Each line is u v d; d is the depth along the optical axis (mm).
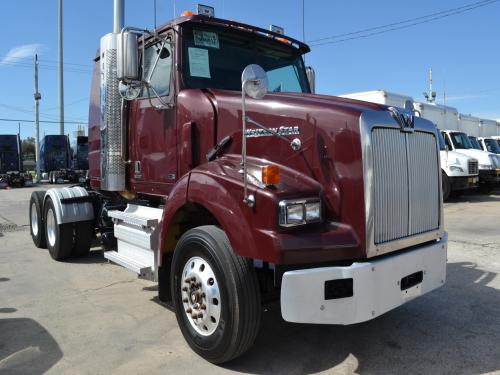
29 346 3830
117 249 5277
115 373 3361
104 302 4922
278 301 3961
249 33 4926
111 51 5293
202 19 4496
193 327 3637
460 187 14516
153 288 5426
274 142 3723
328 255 3121
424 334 4043
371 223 3215
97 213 6664
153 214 4645
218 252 3334
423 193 3744
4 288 5480
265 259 3070
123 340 3932
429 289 3678
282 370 3398
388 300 3271
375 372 3367
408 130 3564
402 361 3539
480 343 3852
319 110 3500
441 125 19844
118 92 5270
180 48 4461
